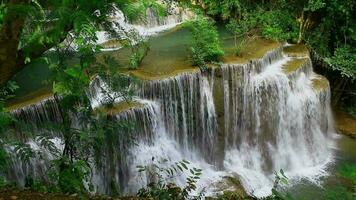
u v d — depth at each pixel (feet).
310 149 48.60
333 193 15.29
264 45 51.16
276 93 46.11
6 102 33.45
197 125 41.88
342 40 56.80
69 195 19.02
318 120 49.98
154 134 38.52
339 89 57.41
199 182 39.34
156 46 49.37
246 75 43.96
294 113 47.62
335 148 49.67
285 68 48.75
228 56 46.11
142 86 38.47
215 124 42.96
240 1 59.82
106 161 33.96
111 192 33.96
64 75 21.20
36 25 15.89
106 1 16.07
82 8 15.25
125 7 17.28
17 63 16.66
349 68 53.11
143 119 36.86
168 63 43.32
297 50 53.98
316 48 56.18
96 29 16.29
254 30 54.95
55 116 33.63
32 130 30.63
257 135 45.83
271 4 59.11
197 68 41.45
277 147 47.11
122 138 34.88
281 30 54.39
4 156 23.76
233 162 44.04
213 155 43.21
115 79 25.34
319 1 52.21
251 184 41.88
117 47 47.32
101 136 23.25
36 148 30.25
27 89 36.60
